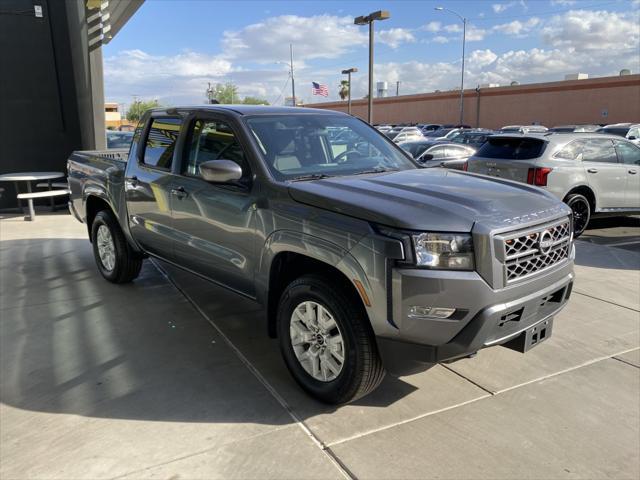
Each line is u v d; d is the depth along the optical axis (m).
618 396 3.51
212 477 2.68
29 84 10.41
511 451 2.92
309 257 3.35
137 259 5.64
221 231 3.95
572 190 8.34
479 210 3.01
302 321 3.43
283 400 3.42
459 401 3.44
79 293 5.52
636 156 9.02
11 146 10.47
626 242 8.38
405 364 2.95
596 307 5.20
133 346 4.23
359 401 3.43
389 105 61.97
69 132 10.95
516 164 8.34
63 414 3.25
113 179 5.38
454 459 2.85
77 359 3.99
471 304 2.83
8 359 3.99
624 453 2.92
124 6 12.30
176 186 4.39
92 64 11.20
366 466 2.78
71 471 2.72
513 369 3.88
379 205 3.02
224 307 5.10
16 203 10.75
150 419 3.20
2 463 2.78
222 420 3.20
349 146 4.28
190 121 4.39
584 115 42.94
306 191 3.32
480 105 51.12
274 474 2.71
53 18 10.43
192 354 4.09
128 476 2.68
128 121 65.44
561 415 3.29
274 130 4.01
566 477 2.72
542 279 3.14
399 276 2.81
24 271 6.36
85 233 8.58
